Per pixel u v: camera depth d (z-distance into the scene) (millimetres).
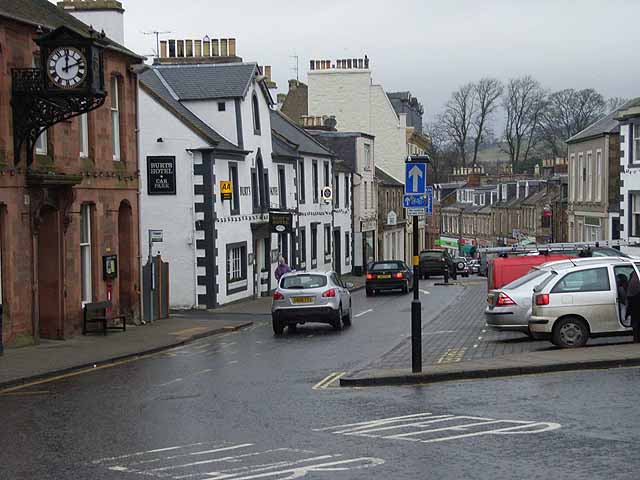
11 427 12609
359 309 35781
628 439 10633
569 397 13383
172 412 13492
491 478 9156
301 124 66125
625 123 41062
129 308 29094
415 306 16047
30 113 21781
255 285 41812
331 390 15227
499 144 115625
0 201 21266
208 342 25172
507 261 26984
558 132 97750
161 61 43125
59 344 23172
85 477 9656
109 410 13852
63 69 21172
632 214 40906
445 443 10695
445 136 105062
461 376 15812
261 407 13672
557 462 9695
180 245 35750
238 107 39031
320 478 9320
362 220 63219
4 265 21672
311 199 52281
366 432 11508
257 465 9945
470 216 97750
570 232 54531
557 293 18938
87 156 26359
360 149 63281
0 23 21250
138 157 29484
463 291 45094
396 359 18797
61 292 24172
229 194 36531
